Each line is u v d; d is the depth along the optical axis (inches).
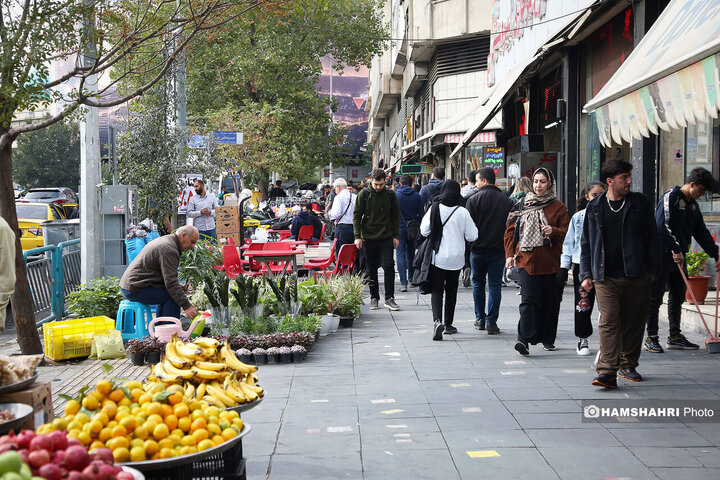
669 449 194.7
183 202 611.5
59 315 431.5
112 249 494.0
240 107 1400.1
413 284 354.3
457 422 222.2
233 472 151.9
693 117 215.9
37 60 279.3
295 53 1499.8
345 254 474.0
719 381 261.9
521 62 654.5
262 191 1612.9
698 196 305.6
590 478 175.6
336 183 535.5
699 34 235.3
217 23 370.6
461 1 1086.4
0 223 201.2
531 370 286.8
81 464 108.3
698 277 363.3
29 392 155.6
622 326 263.6
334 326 378.9
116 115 610.2
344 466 187.3
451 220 349.4
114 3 326.0
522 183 376.5
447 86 1179.9
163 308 354.3
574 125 576.4
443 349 330.6
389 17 2292.1
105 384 142.6
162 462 131.1
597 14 472.7
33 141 2204.7
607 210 255.3
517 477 177.5
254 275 502.6
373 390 262.1
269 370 297.7
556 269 309.6
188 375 174.4
